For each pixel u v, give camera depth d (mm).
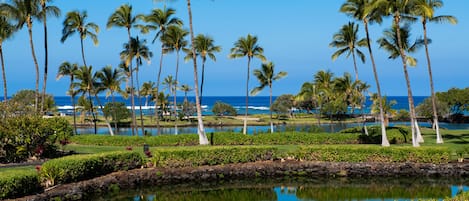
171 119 86250
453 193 19500
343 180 22828
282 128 66938
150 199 19016
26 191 16219
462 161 23891
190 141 32906
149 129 69438
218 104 97375
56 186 17875
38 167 18359
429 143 32938
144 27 39281
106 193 19688
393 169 23422
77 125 73938
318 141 33156
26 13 31609
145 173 21562
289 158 25172
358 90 52594
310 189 20906
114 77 47250
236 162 24109
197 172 22484
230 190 20828
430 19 33812
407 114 76812
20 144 22844
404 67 30266
